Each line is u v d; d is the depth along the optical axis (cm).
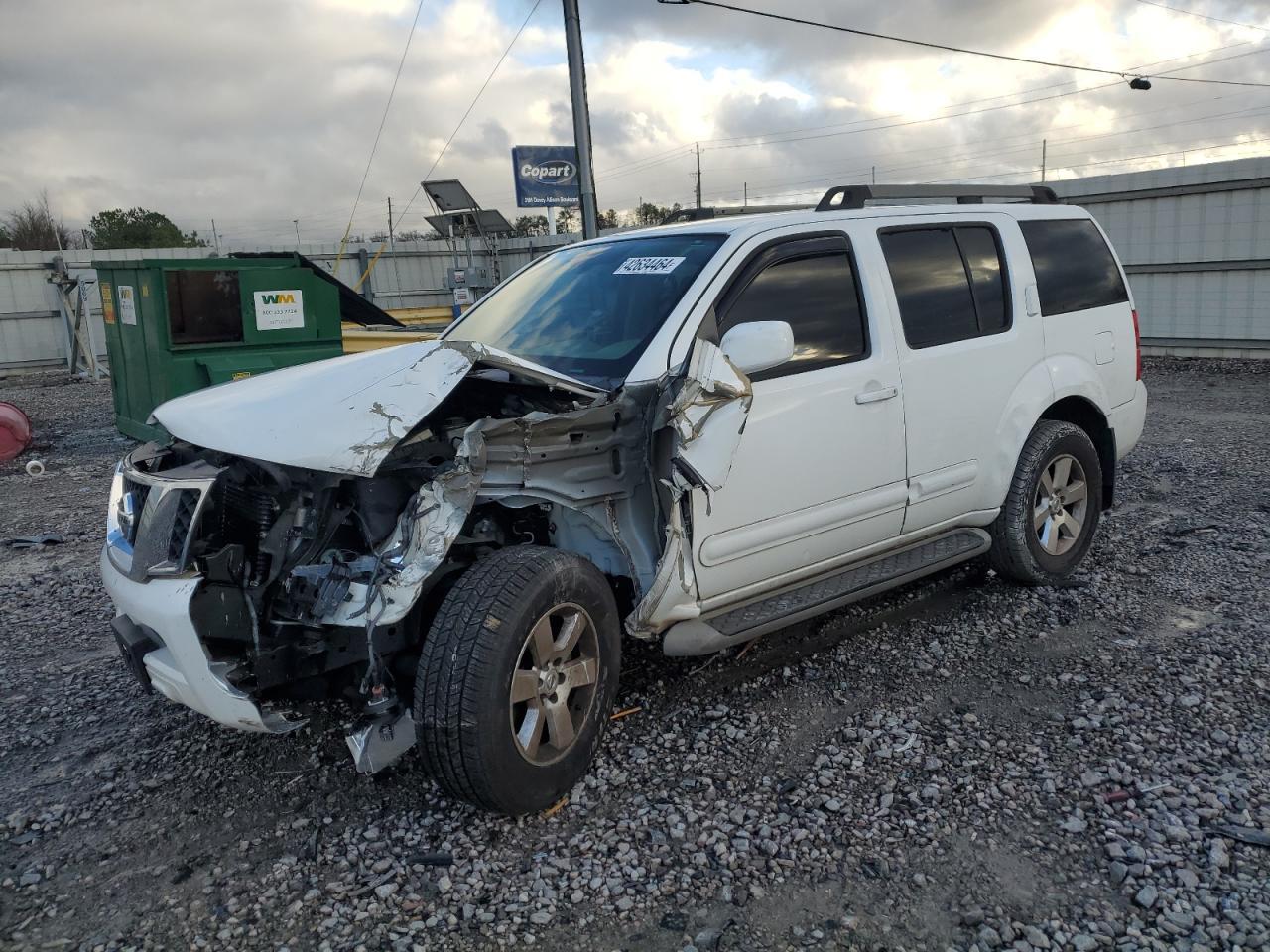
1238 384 1236
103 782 346
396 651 313
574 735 315
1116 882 266
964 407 435
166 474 304
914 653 423
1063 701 371
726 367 327
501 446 298
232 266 935
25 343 2073
